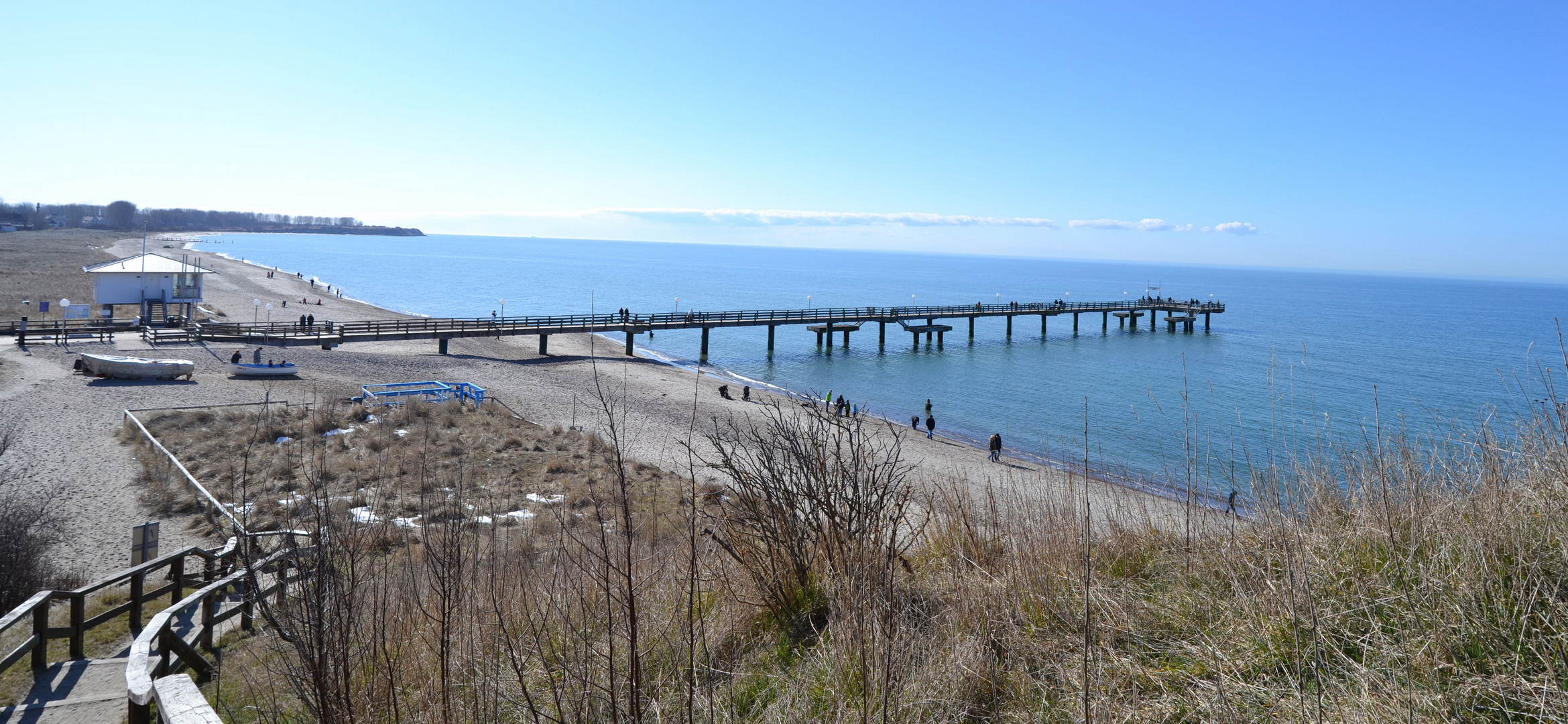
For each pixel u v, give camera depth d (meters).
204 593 6.38
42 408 24.06
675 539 5.42
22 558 9.55
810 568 4.65
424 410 26.11
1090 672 3.42
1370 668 3.08
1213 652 3.39
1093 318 101.56
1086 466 4.57
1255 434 24.02
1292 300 167.00
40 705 5.42
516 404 30.56
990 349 66.12
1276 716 2.97
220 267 115.44
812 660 3.83
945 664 3.58
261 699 4.55
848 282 197.75
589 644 4.02
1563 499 3.68
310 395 28.52
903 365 56.19
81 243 151.50
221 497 15.77
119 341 37.47
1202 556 4.46
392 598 4.92
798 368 53.62
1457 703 2.78
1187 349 66.50
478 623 4.27
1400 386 43.88
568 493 15.76
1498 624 3.07
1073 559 4.59
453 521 4.40
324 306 73.56
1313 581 3.68
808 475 4.75
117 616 7.87
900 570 5.12
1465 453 4.50
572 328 46.81
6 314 52.34
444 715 3.42
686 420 29.47
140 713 3.46
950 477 6.72
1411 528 3.70
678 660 3.72
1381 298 193.25
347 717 3.40
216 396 27.72
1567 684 2.73
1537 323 113.88
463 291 119.25
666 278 182.00
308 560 3.63
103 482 17.23
